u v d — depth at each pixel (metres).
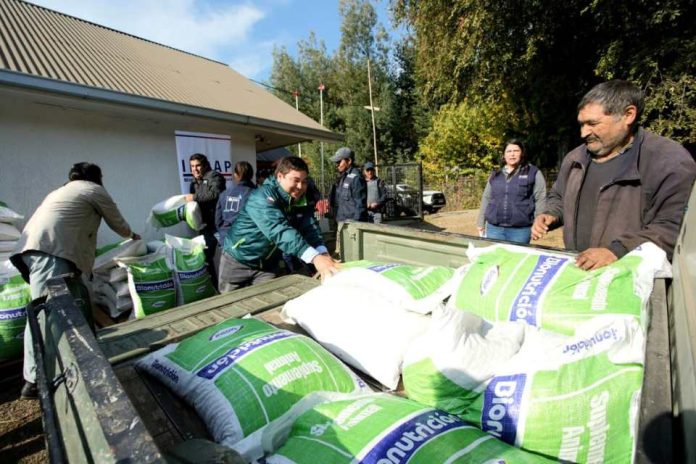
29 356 2.48
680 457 0.56
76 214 2.65
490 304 1.26
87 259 2.75
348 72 27.39
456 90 10.17
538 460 0.76
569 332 1.05
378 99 26.00
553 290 1.16
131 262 3.45
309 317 1.47
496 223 3.75
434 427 0.85
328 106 29.27
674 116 6.42
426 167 17.88
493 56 8.87
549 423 0.83
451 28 9.05
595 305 1.06
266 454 0.89
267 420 0.96
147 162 4.48
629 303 1.03
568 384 0.85
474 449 0.79
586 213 1.78
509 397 0.88
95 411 0.61
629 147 1.61
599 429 0.81
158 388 1.20
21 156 3.57
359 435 0.84
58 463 0.75
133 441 0.53
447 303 1.42
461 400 0.95
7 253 2.97
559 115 10.64
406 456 0.78
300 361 1.11
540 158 12.36
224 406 0.98
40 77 3.24
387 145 25.95
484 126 14.74
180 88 5.30
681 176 1.42
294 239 2.03
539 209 3.53
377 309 1.37
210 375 1.09
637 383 0.82
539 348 0.96
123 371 1.31
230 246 2.60
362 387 1.15
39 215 2.57
